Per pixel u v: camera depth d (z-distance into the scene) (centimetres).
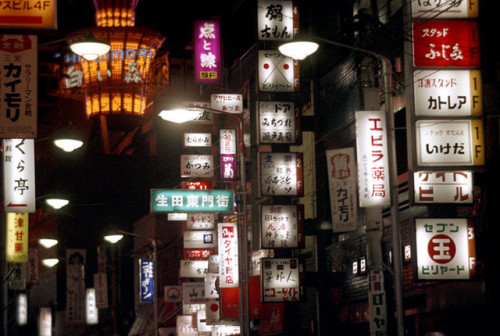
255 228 3738
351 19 2812
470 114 1931
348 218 2402
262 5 2878
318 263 2969
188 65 6044
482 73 1958
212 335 3703
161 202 2744
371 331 1823
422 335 2223
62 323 6669
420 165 1905
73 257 5956
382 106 2478
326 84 3014
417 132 1917
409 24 2194
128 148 7000
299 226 2827
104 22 6281
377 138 1917
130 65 6262
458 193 1928
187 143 3762
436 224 1927
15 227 3119
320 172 3025
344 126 2822
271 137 2820
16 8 1578
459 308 2014
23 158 2036
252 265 3706
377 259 1841
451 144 1919
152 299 4600
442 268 1912
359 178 1894
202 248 3975
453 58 1950
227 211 2795
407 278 2266
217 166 3981
